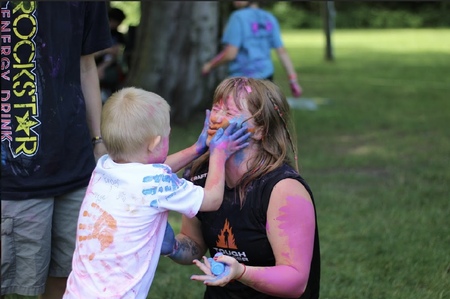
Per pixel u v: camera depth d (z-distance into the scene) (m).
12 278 2.84
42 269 2.84
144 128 2.27
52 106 2.78
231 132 2.32
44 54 2.76
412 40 27.61
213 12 8.92
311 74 15.64
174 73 8.90
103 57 7.37
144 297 2.30
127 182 2.25
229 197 2.38
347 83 13.82
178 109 8.91
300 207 2.26
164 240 2.40
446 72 15.60
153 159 2.32
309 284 2.43
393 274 3.95
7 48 2.73
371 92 12.34
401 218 4.93
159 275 4.07
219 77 9.08
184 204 2.24
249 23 7.00
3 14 2.71
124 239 2.23
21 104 2.76
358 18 38.00
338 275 3.94
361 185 5.94
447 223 4.79
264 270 2.18
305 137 8.18
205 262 2.11
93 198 2.29
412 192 5.61
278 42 7.21
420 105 10.56
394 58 19.58
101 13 3.02
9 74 2.74
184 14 8.82
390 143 7.74
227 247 2.41
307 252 2.26
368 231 4.66
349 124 8.96
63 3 2.80
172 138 7.93
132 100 2.30
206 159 2.57
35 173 2.78
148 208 2.23
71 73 2.88
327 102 11.05
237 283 2.43
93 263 2.24
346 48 23.73
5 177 2.77
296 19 38.50
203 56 8.91
